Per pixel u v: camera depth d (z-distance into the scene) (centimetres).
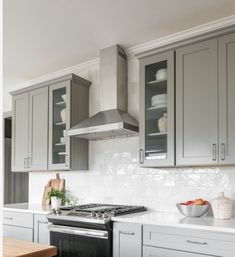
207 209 264
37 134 397
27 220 352
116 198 349
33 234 343
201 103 264
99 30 305
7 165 618
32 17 279
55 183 409
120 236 264
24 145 412
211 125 256
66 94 369
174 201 305
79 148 369
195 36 269
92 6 261
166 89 291
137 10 268
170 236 235
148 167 306
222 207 253
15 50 352
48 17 279
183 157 270
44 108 392
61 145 374
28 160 404
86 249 281
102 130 306
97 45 341
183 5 261
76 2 254
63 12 270
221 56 256
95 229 276
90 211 285
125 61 352
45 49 350
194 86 270
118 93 336
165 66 293
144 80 305
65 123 369
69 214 296
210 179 285
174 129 278
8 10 266
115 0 252
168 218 260
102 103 341
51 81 385
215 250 213
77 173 390
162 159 283
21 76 447
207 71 263
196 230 223
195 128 265
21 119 420
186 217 266
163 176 316
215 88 257
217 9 268
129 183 340
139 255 251
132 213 296
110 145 362
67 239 297
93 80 388
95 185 370
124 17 280
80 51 358
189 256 224
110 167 359
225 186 276
